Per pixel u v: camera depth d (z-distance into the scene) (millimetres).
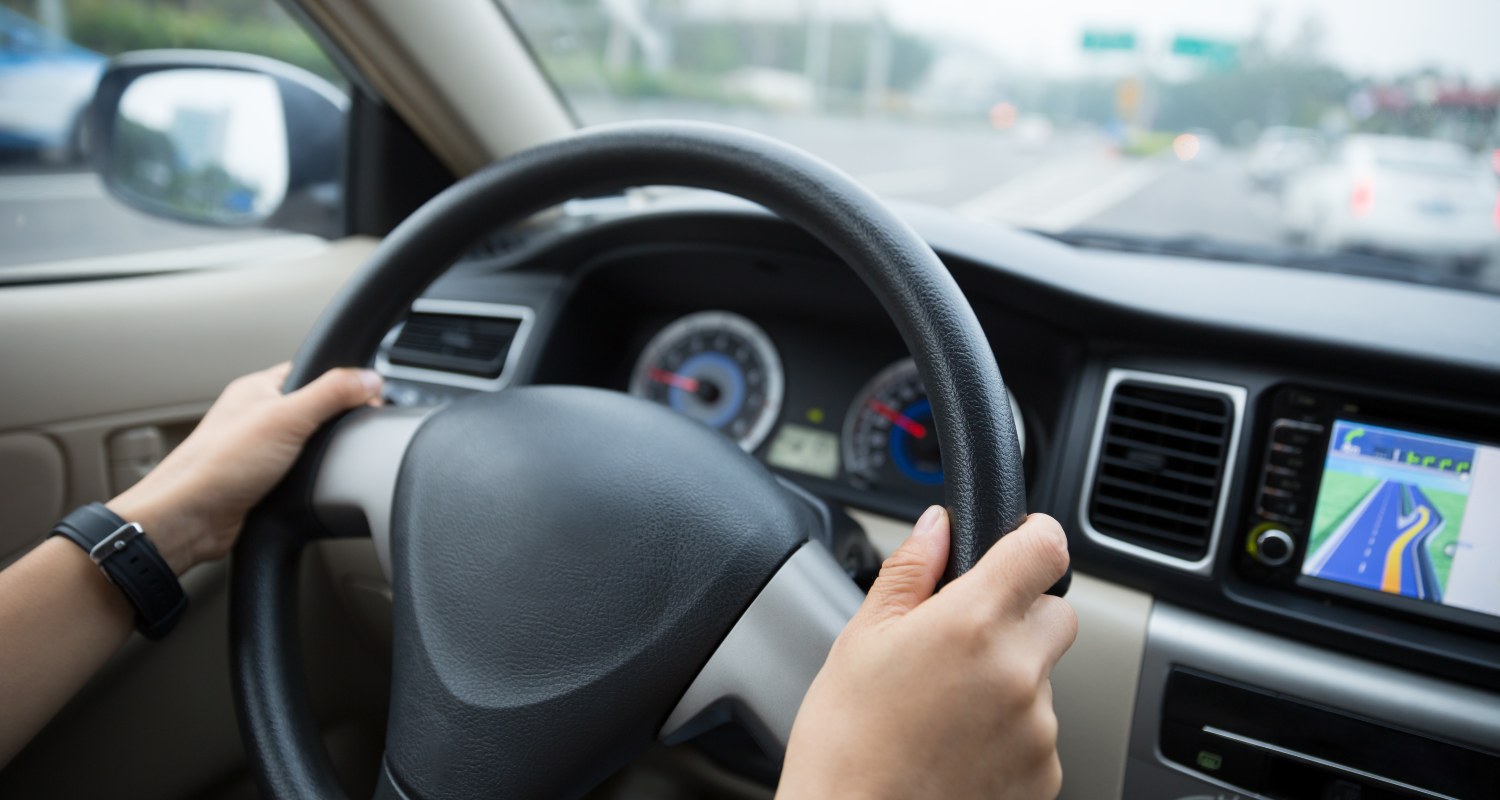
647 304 1219
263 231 1371
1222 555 785
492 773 482
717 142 533
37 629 511
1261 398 793
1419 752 715
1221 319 796
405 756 500
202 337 1107
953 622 360
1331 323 788
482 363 1155
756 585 495
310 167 1357
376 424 617
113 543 523
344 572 1031
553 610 499
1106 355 864
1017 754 362
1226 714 768
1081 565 844
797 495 684
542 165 574
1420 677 728
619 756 496
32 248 1202
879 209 491
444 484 555
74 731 826
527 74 1253
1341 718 736
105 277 1091
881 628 384
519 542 519
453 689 494
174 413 1086
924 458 1023
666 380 1188
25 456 970
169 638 900
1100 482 842
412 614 526
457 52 1172
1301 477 781
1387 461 756
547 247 1139
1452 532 734
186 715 928
